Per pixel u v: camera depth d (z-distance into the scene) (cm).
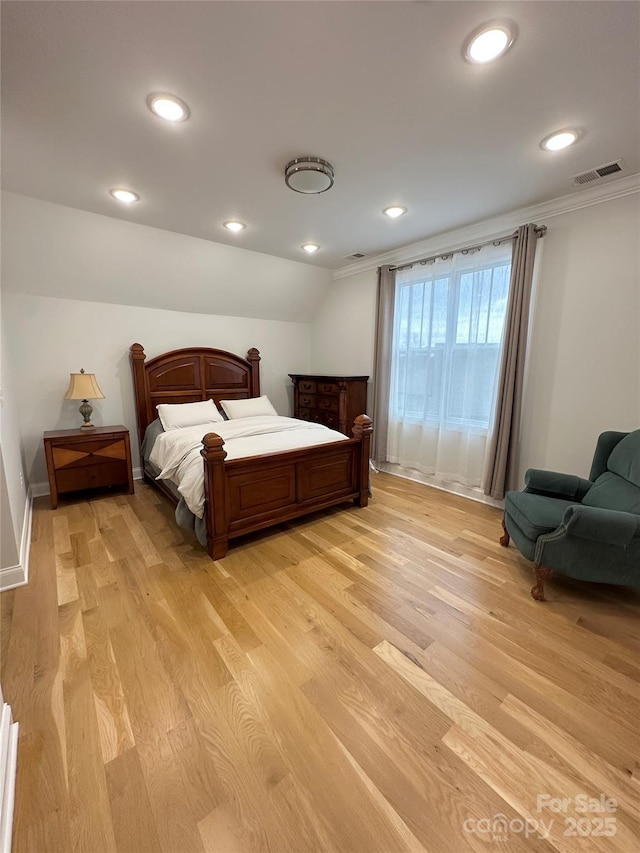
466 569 231
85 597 200
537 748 123
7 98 159
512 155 207
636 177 231
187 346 426
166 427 356
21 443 322
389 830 101
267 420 377
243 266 395
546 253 280
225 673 152
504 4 117
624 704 139
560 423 285
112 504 330
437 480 378
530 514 211
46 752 120
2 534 204
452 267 338
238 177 229
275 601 198
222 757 119
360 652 164
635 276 242
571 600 201
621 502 200
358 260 420
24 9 118
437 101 163
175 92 156
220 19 123
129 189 246
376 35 128
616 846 98
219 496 235
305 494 285
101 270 337
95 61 139
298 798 108
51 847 97
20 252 295
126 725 129
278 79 149
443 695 143
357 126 180
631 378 249
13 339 326
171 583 213
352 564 235
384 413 421
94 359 369
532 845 98
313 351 527
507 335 296
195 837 100
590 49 134
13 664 154
